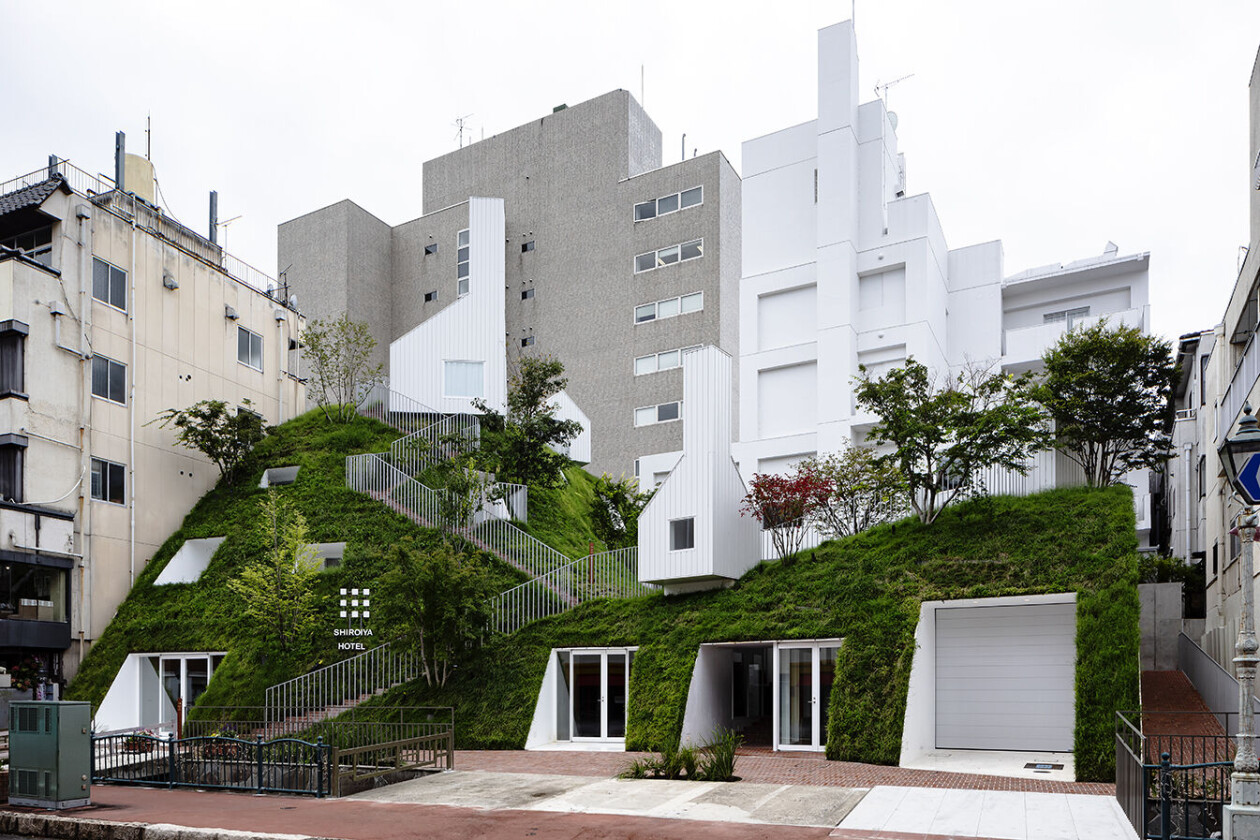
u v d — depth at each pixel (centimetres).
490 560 2614
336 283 5319
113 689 2561
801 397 3588
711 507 2086
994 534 1870
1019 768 1515
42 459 2628
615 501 3350
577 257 4881
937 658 1833
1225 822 825
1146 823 984
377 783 1493
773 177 3772
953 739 1789
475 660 2159
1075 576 1647
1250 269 1958
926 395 2177
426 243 5466
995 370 3638
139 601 2814
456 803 1326
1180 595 2373
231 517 3045
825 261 3525
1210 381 2467
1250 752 827
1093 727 1419
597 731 2038
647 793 1354
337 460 3228
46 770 1337
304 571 2514
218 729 2084
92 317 2852
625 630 2070
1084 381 2222
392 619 2205
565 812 1237
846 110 3575
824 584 1938
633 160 4922
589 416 4678
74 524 2703
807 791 1325
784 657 1858
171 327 3183
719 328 4381
